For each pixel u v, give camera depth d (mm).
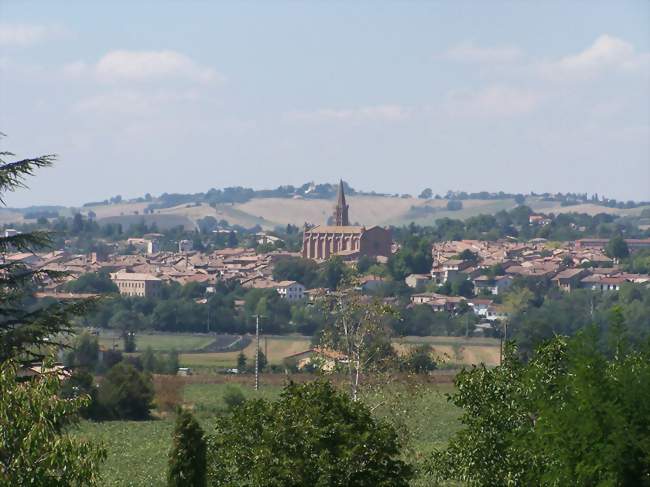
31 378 63719
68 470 58188
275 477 77625
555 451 68750
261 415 83875
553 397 75688
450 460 83938
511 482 78188
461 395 83875
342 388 116688
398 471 83250
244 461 83312
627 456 65938
